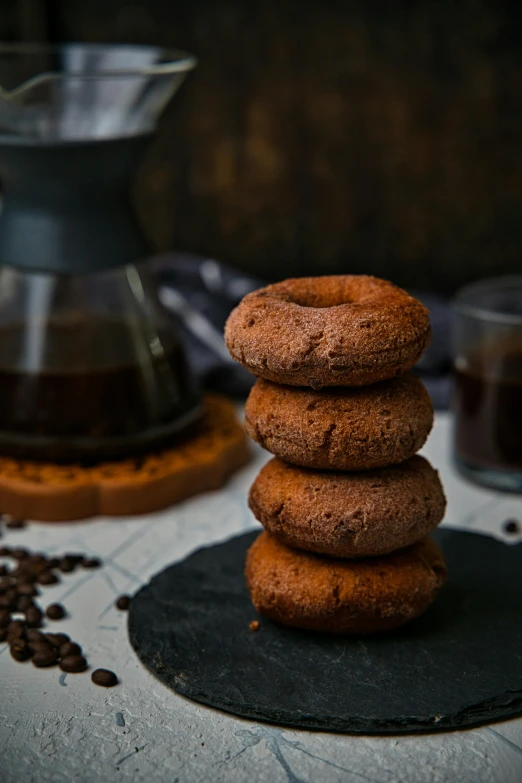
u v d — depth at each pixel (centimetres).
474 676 54
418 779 50
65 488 68
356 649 56
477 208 104
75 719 53
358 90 100
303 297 58
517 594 61
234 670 55
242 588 61
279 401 56
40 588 63
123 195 71
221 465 73
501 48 97
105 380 69
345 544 55
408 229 105
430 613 59
